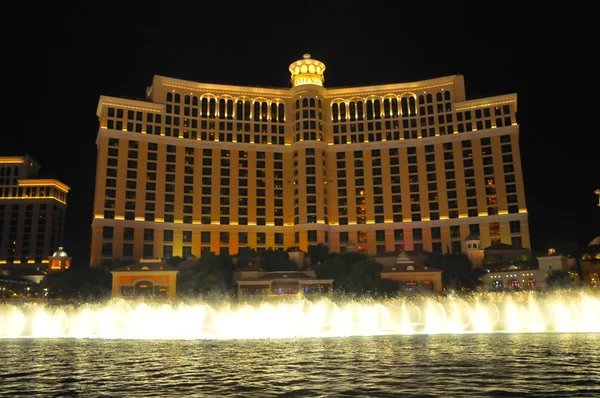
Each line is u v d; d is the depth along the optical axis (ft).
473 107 470.80
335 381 60.70
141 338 127.44
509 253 399.24
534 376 62.80
